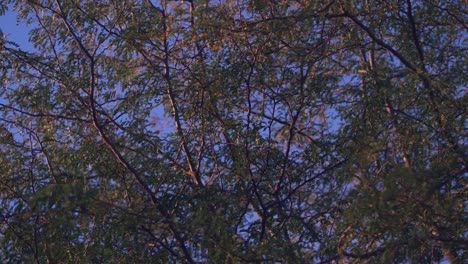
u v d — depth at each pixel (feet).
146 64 34.99
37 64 35.19
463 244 30.07
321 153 34.58
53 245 31.45
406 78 32.24
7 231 31.58
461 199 31.35
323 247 31.04
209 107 35.17
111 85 34.78
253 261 30.19
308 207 33.78
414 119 32.35
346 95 33.91
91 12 35.27
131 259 31.94
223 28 33.14
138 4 35.55
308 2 34.27
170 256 32.24
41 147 34.81
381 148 29.91
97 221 30.89
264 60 34.94
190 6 35.27
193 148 35.50
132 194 33.50
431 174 28.45
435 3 35.14
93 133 35.29
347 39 35.14
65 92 35.04
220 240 30.04
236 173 34.42
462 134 32.24
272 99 35.24
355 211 27.94
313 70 34.81
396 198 27.81
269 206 33.99
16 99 34.53
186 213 32.96
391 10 34.65
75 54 35.40
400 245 29.27
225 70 34.58
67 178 33.68
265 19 33.58
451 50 34.35
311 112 35.73
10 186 33.91
